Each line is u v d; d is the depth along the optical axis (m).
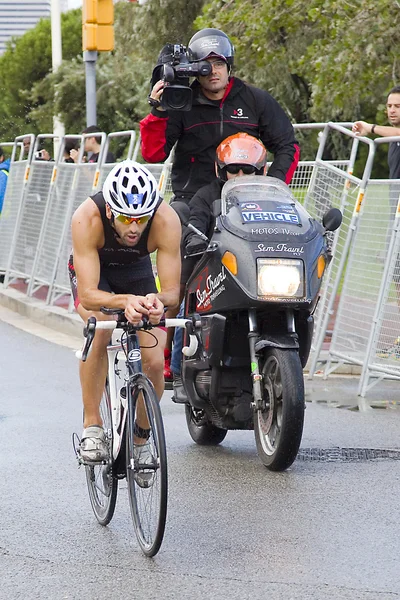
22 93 68.44
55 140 31.72
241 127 14.20
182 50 13.88
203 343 12.43
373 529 10.12
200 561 9.30
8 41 83.19
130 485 9.73
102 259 10.55
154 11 43.41
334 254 18.30
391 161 18.22
